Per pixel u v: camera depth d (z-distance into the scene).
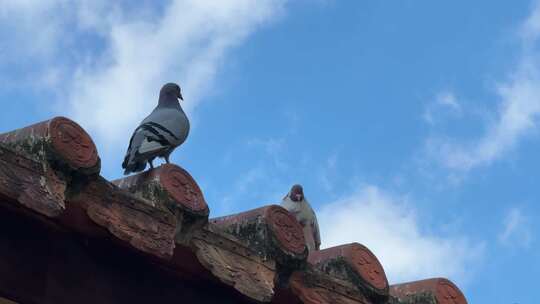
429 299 5.04
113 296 4.22
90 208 3.89
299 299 4.55
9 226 3.96
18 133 3.86
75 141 3.83
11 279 3.91
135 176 4.25
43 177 3.73
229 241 4.30
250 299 4.61
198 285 4.57
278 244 4.36
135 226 3.97
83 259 4.17
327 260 4.80
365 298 4.75
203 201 4.18
